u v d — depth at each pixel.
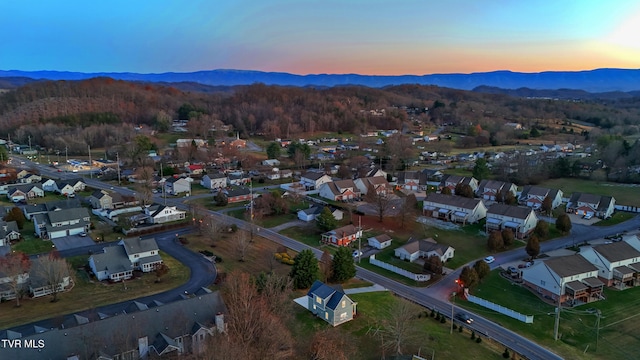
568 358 55.34
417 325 60.97
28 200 120.69
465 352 55.50
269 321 52.91
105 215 105.69
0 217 95.56
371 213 111.88
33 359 45.22
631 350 57.50
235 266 79.56
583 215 111.56
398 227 102.81
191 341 52.38
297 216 109.62
